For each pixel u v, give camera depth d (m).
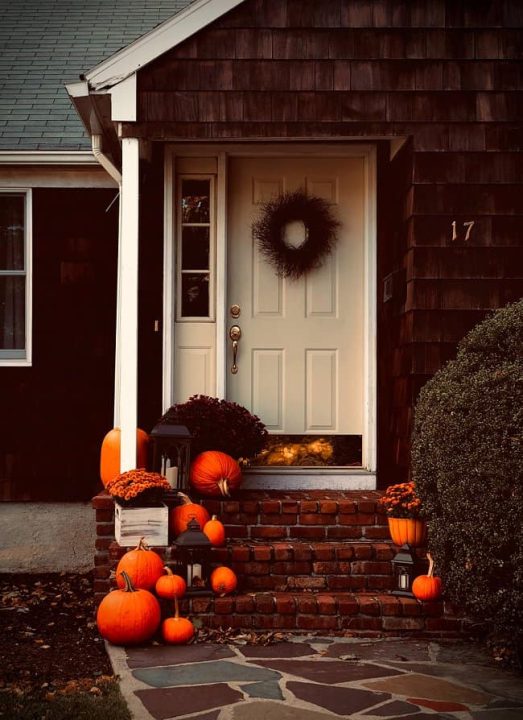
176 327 7.40
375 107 6.55
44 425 8.41
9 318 8.58
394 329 7.00
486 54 6.57
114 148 7.75
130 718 4.18
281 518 6.41
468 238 6.52
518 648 5.12
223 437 6.64
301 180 7.52
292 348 7.46
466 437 5.06
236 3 6.50
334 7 6.57
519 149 6.56
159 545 6.01
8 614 6.58
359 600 5.72
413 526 6.02
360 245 7.50
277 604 5.69
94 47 9.70
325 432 7.46
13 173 8.45
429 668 4.98
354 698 4.45
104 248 8.48
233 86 6.55
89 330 8.46
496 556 4.89
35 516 8.36
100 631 5.46
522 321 5.34
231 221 7.49
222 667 4.96
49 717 4.19
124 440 6.35
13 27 10.02
